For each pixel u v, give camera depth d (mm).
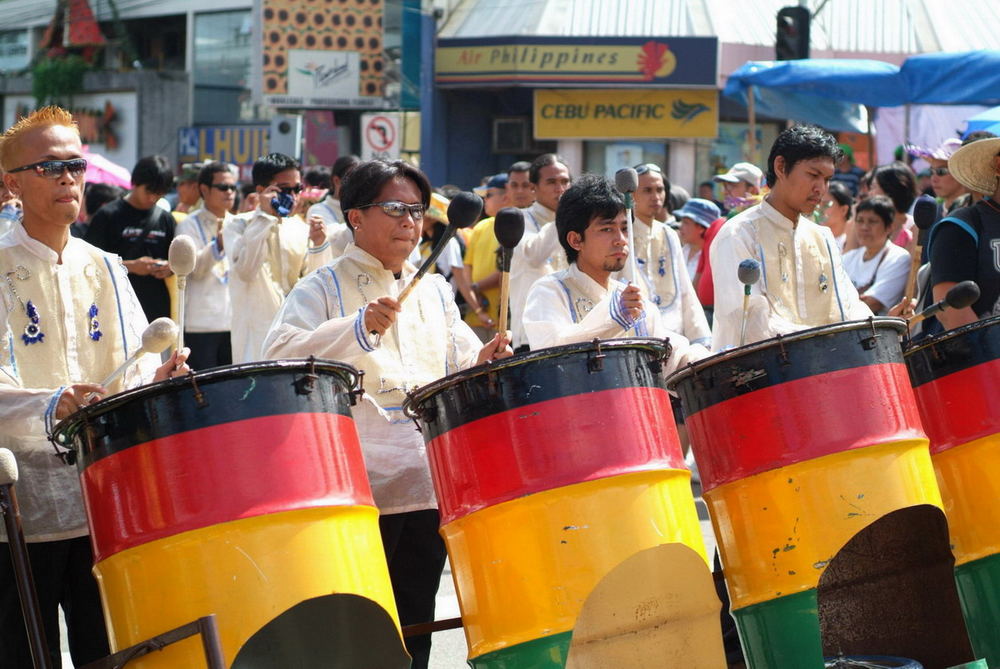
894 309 5805
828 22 24125
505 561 3965
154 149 35312
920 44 24219
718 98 23625
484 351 4656
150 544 3547
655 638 4121
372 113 26812
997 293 6027
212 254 9781
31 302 4363
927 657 5098
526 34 23578
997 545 4863
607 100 23766
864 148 22859
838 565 5180
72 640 4520
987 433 4863
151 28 38094
